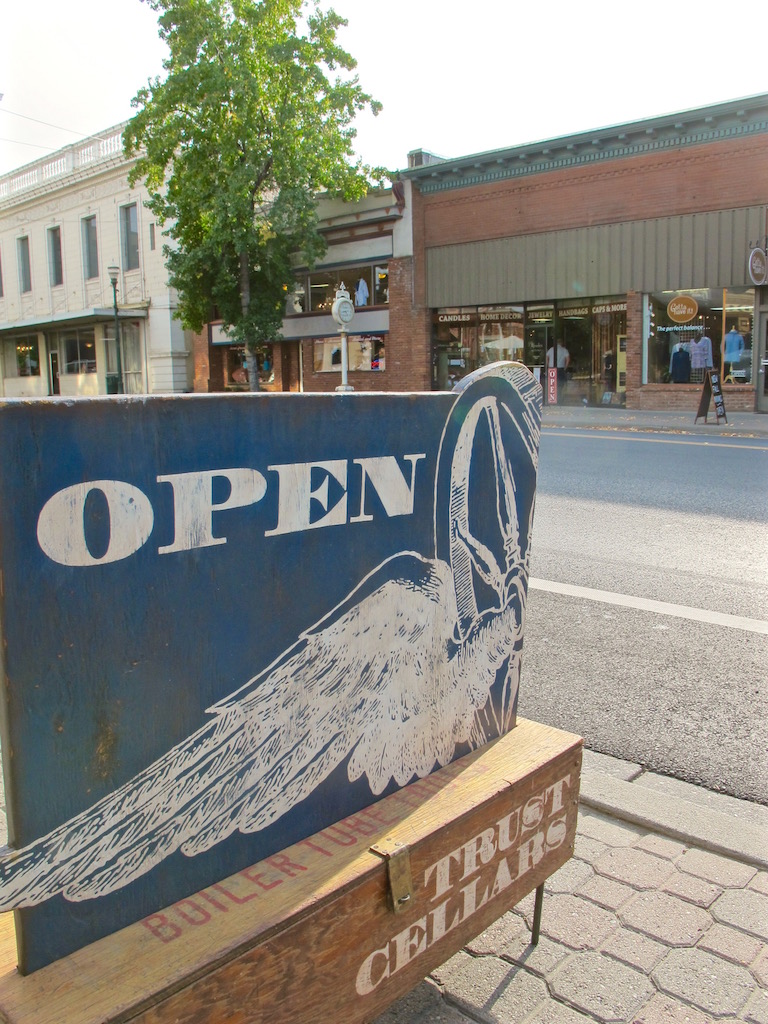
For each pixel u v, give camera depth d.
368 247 24.11
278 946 1.49
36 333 35.41
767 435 14.81
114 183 30.59
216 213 21.55
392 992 1.76
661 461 11.56
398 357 23.84
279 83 21.31
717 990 2.15
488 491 2.15
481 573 2.17
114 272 26.80
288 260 23.75
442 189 22.41
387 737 1.93
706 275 18.55
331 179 22.08
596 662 4.55
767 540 7.14
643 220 19.23
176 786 1.50
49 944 1.36
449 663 2.10
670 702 4.04
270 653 1.63
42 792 1.31
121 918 1.45
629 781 3.30
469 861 1.93
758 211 17.70
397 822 1.84
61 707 1.31
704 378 17.36
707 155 18.14
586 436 15.22
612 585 5.98
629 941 2.33
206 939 1.43
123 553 1.36
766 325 18.22
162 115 21.50
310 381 26.14
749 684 4.24
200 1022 1.39
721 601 5.58
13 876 1.29
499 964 2.24
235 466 1.52
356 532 1.79
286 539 1.63
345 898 1.61
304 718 1.72
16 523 1.23
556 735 2.34
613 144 19.28
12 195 34.81
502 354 22.23
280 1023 1.52
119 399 1.33
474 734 2.22
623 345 20.14
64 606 1.30
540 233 20.84
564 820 2.28
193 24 20.39
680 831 2.88
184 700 1.49
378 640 1.88
